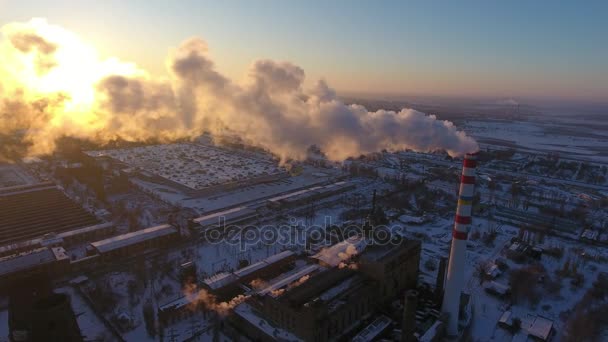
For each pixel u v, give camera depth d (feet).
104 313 348.79
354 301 337.93
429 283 419.54
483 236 546.26
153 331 320.70
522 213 651.25
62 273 416.87
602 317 352.08
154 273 420.36
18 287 265.34
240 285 386.11
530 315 364.79
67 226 539.70
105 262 445.78
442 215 640.99
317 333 302.25
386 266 364.79
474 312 371.35
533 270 442.09
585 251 513.04
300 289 336.29
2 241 491.31
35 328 234.38
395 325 346.33
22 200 622.13
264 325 322.96
